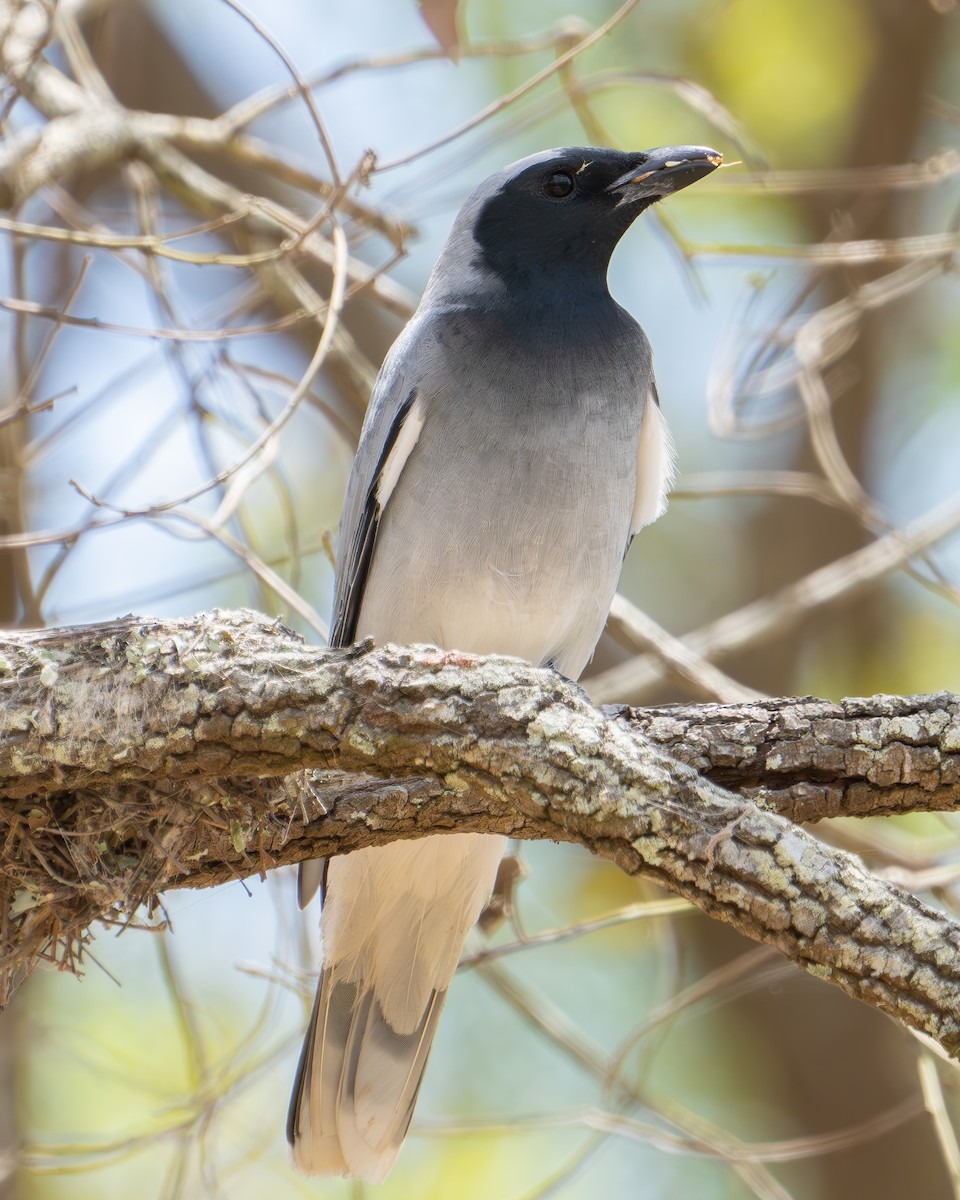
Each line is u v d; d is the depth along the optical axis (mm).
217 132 11820
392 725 6008
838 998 14445
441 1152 12664
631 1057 13078
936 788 6434
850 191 14352
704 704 6703
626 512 8383
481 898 8312
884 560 11625
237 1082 9500
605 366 8234
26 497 12250
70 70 14258
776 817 5582
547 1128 10859
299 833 7113
